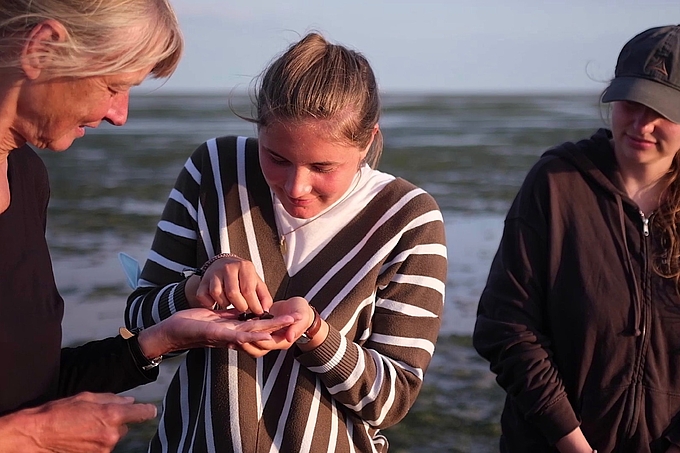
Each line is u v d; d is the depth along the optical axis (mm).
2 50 1554
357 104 1896
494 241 12375
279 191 2020
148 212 14430
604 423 2434
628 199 2453
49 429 1615
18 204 1789
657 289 2426
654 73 2377
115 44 1582
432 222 2145
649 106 2312
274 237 2102
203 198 2154
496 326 2545
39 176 1900
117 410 1694
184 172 2236
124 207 14953
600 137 2578
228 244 2092
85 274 9641
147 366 1983
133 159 24344
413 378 2035
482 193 17750
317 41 1968
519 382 2467
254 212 2117
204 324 1882
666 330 2414
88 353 2008
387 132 41156
